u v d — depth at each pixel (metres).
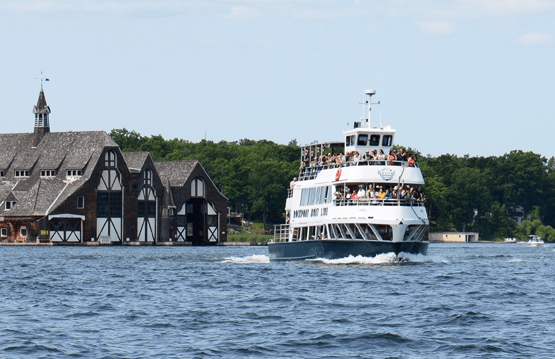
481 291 174.38
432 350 111.69
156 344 115.69
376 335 121.06
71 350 111.62
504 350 110.94
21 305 156.88
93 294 176.50
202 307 152.00
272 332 124.44
